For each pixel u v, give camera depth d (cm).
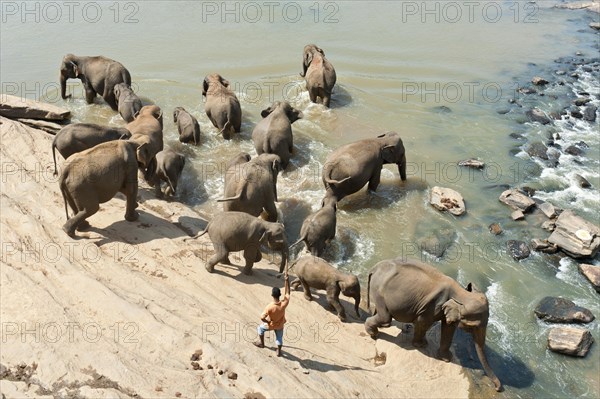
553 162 1538
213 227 1067
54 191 1285
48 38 2317
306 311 1040
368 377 902
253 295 1055
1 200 1196
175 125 1688
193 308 971
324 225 1152
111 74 1748
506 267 1197
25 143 1468
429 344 999
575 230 1224
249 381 816
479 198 1406
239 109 1614
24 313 908
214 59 2112
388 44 2245
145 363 827
